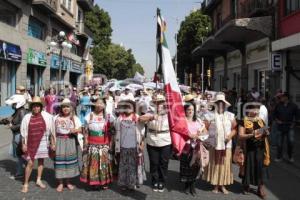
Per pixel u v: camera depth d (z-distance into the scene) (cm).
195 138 884
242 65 3066
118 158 909
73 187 927
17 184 951
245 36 2783
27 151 907
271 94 2269
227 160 906
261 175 884
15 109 1020
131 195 873
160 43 920
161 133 898
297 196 890
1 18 2430
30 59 2864
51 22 3434
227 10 3572
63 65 3900
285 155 1379
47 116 925
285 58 2164
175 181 1011
